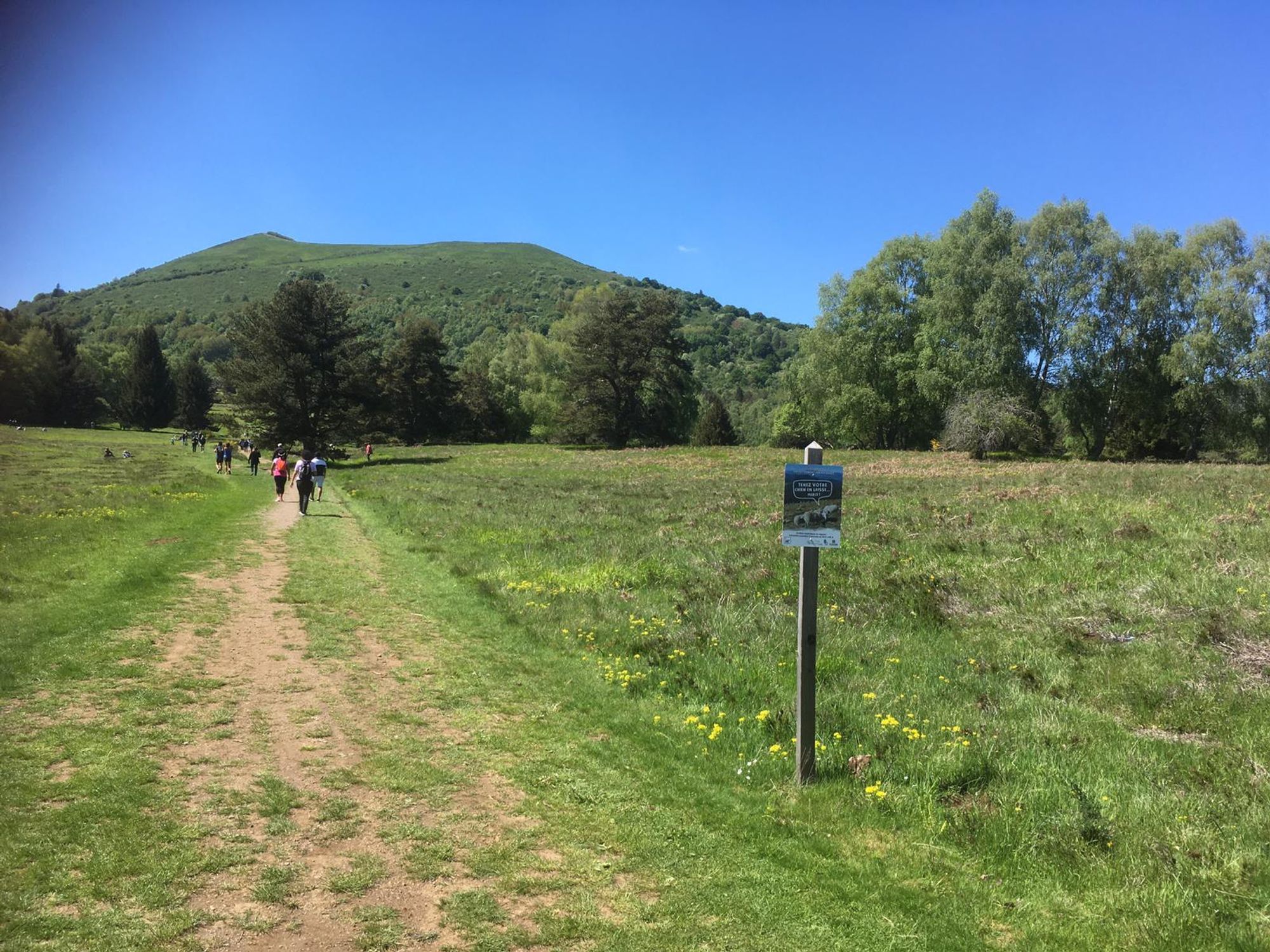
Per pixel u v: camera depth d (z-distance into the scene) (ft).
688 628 32.12
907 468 124.77
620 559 47.39
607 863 14.46
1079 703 23.82
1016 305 168.45
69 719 19.81
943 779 18.44
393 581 41.47
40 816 14.70
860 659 28.50
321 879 13.25
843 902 13.70
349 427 182.91
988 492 73.72
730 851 15.20
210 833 14.48
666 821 16.21
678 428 271.08
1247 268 159.33
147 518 60.59
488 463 176.96
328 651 27.58
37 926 11.38
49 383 318.86
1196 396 161.68
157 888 12.57
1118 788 17.76
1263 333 158.40
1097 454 180.96
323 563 45.80
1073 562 40.47
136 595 33.81
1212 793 17.39
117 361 387.14
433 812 16.02
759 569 43.14
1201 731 21.42
